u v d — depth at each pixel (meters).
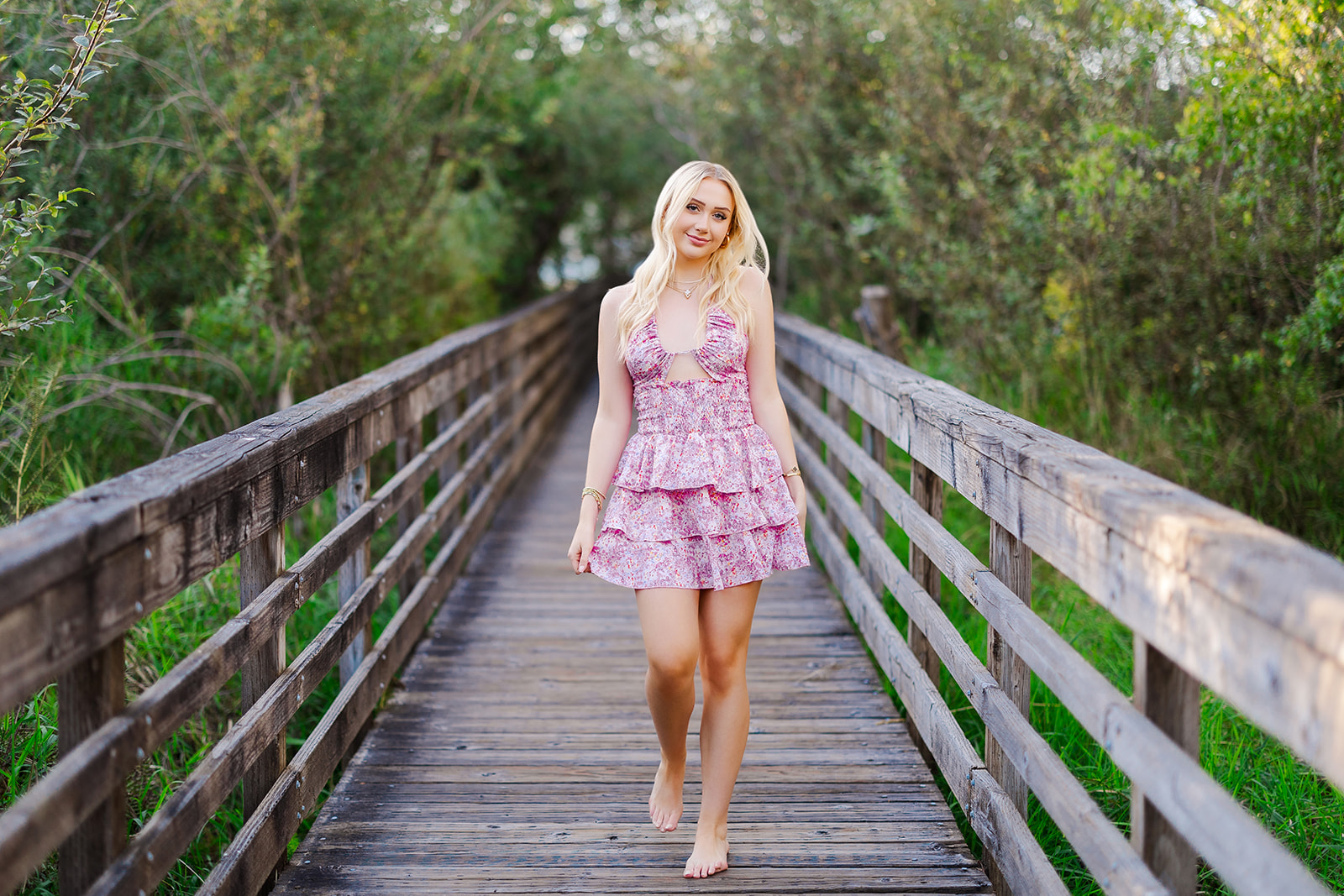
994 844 2.32
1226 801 1.36
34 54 4.11
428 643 4.23
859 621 3.93
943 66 6.61
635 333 2.46
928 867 2.57
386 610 4.54
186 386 5.26
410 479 3.90
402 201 6.55
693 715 3.51
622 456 2.58
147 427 4.74
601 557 2.45
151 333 5.10
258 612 2.31
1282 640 1.22
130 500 1.73
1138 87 4.77
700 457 2.41
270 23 5.52
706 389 2.45
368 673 3.28
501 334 6.55
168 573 1.88
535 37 8.41
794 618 4.48
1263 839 1.27
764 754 3.21
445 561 4.62
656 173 14.97
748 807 2.88
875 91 8.25
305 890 2.47
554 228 14.67
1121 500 1.64
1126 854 1.63
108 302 5.11
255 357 5.23
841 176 8.54
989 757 2.44
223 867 2.16
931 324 8.41
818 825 2.78
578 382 13.08
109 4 3.02
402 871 2.56
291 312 5.62
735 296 2.49
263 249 5.10
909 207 6.63
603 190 15.25
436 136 6.95
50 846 1.50
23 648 1.42
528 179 12.72
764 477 2.47
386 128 6.16
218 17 4.92
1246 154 4.10
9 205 3.12
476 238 9.55
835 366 4.53
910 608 3.14
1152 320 5.02
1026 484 2.12
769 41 9.02
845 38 8.23
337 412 2.94
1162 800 1.51
